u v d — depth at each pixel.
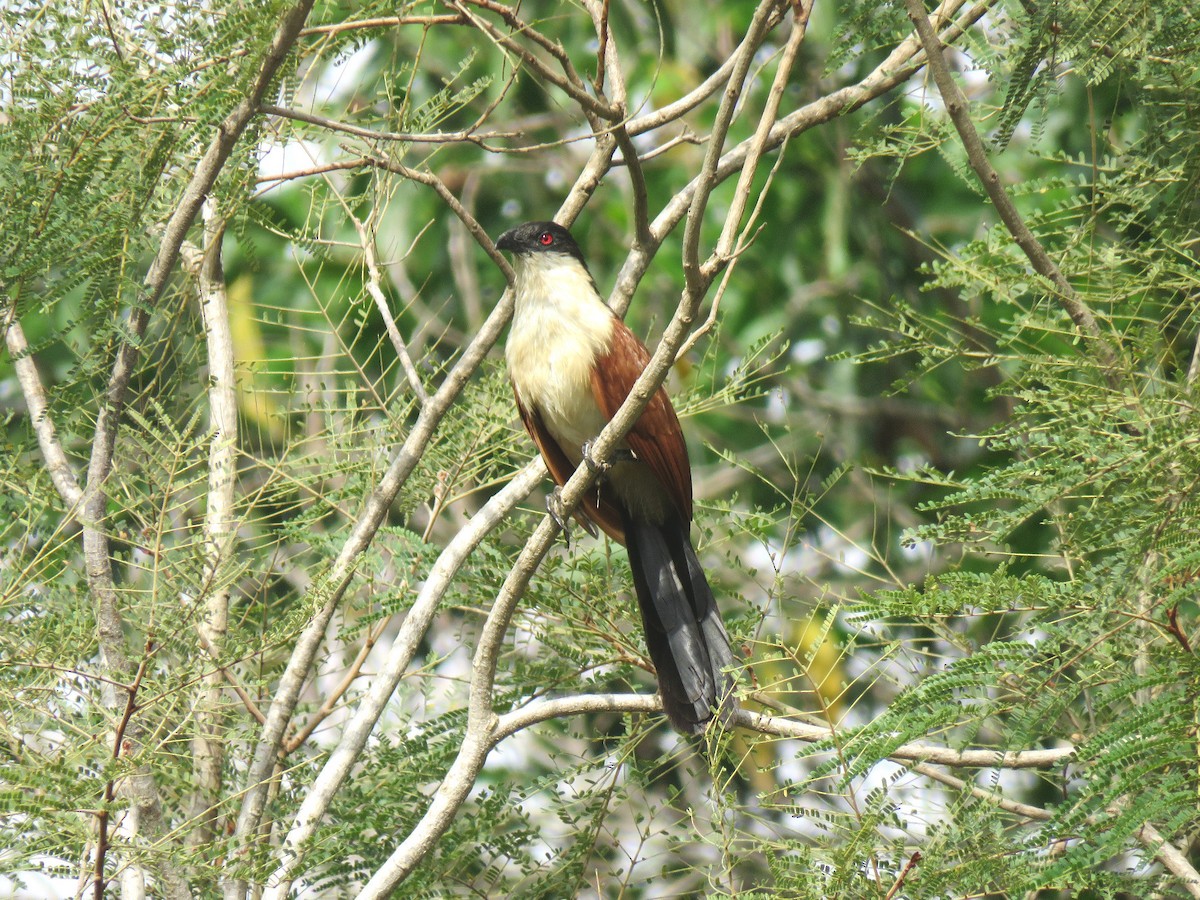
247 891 8.59
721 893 7.06
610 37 10.77
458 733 10.06
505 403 10.91
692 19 16.17
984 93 10.53
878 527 14.27
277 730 9.20
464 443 10.84
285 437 10.66
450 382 10.23
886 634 9.02
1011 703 7.21
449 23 8.64
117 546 9.42
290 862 8.26
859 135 9.54
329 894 9.73
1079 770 7.80
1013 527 7.00
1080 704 8.78
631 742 9.48
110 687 7.93
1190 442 6.65
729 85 6.98
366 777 9.77
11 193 8.12
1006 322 8.25
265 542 10.02
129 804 6.99
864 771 6.46
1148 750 5.96
